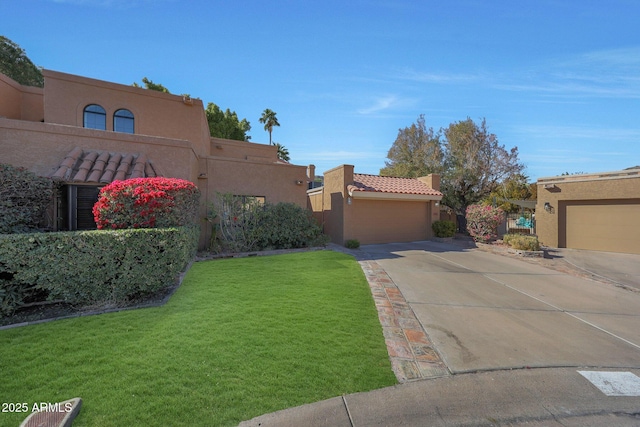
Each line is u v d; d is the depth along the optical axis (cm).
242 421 283
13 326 486
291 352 411
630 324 575
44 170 928
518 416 307
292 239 1389
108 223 693
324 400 319
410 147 2783
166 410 291
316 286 747
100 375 344
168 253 636
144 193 702
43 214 839
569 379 378
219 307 579
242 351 409
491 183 2380
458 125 2464
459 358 424
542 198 1761
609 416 311
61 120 1300
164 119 1500
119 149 1034
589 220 1600
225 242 1262
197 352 402
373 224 1736
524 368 402
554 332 528
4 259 511
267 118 5284
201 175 1339
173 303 600
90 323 496
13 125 895
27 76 2342
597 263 1225
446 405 320
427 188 1975
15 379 333
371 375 367
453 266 1088
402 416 301
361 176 1911
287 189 1591
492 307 655
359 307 607
